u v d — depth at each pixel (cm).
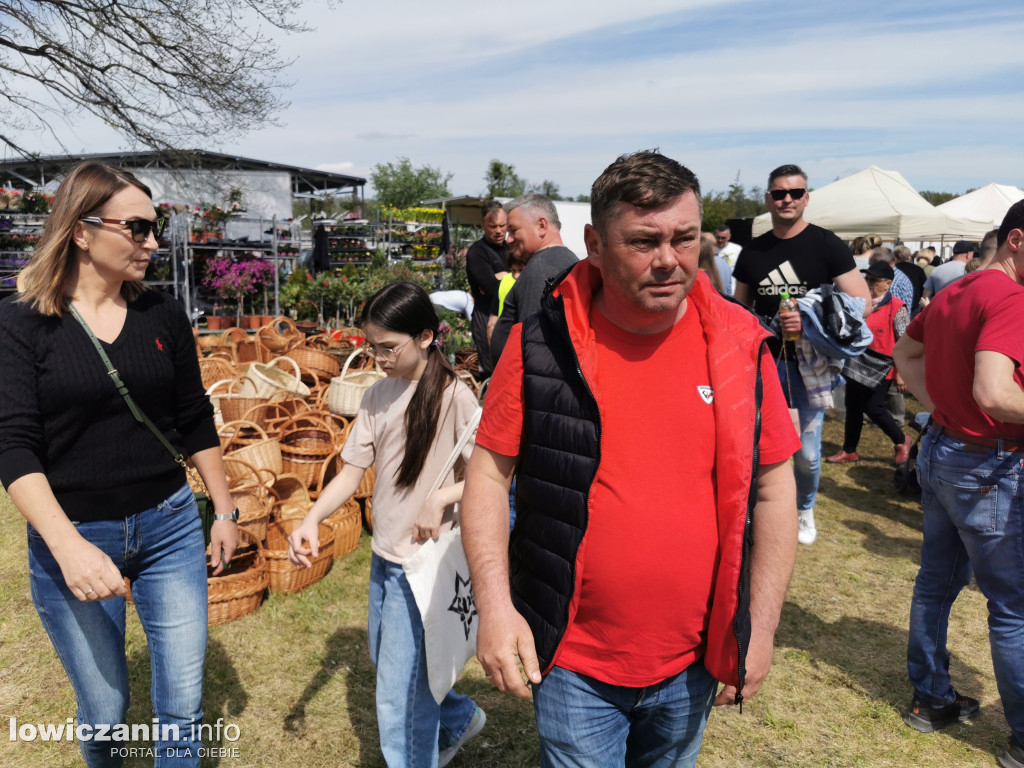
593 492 145
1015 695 263
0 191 1114
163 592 200
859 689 320
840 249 404
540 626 152
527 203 365
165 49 1089
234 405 526
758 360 148
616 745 157
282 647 339
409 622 216
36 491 171
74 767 259
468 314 934
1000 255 251
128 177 187
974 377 234
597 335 148
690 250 132
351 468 234
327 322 1545
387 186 4500
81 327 183
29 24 1041
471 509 156
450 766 264
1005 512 253
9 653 328
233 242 1405
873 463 663
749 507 145
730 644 147
